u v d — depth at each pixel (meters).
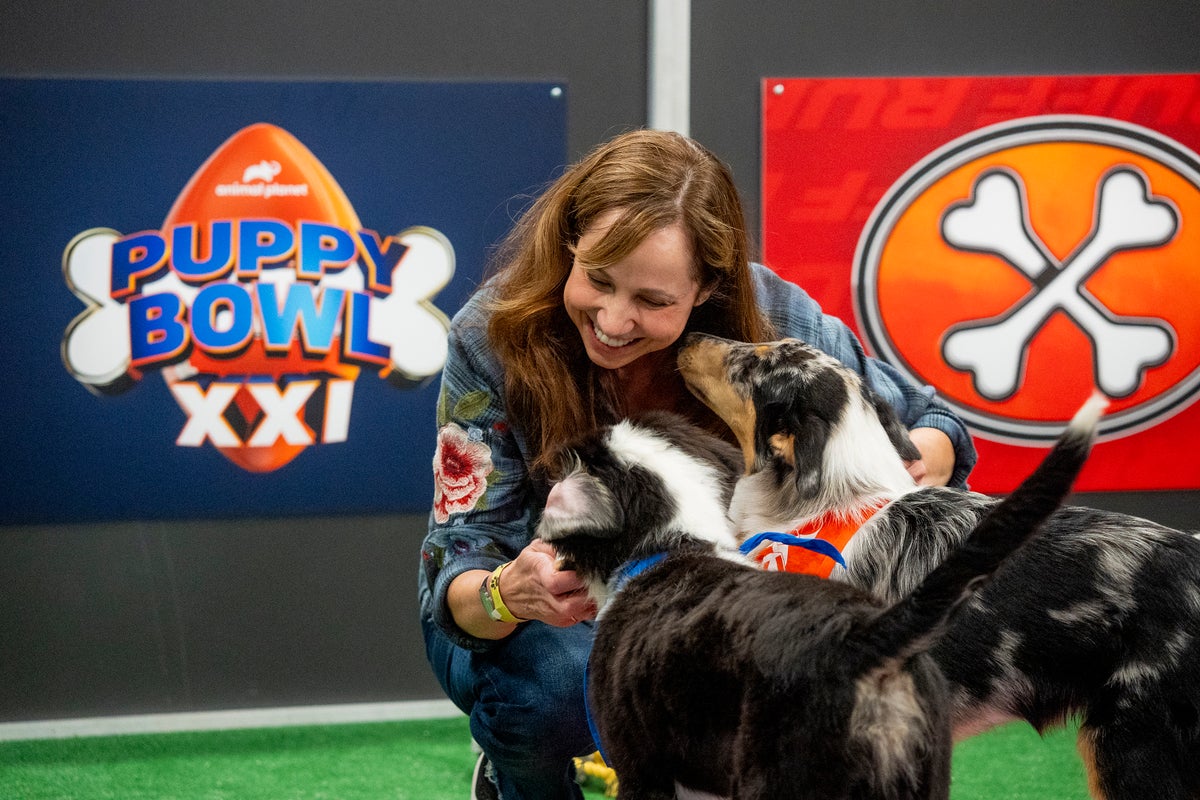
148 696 4.42
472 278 4.46
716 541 2.23
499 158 4.43
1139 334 4.62
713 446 2.48
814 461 2.69
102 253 4.26
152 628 4.40
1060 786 3.78
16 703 4.34
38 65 4.17
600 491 2.25
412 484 4.50
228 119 4.27
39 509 4.29
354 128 4.34
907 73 4.50
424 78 4.36
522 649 2.80
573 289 2.50
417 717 4.57
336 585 4.49
